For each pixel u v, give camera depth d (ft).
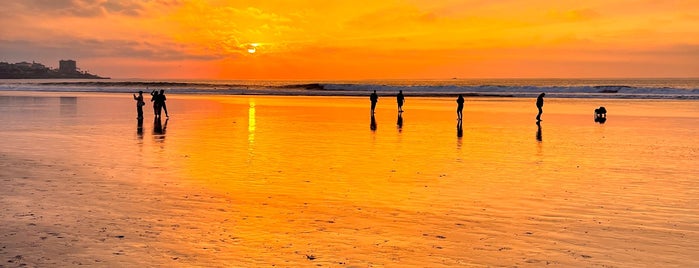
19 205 34.24
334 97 211.41
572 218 31.65
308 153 58.59
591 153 59.67
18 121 96.48
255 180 42.91
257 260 24.50
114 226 29.66
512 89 264.72
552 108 145.18
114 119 102.06
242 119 105.09
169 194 37.65
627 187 40.73
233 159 53.88
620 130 86.48
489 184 41.65
